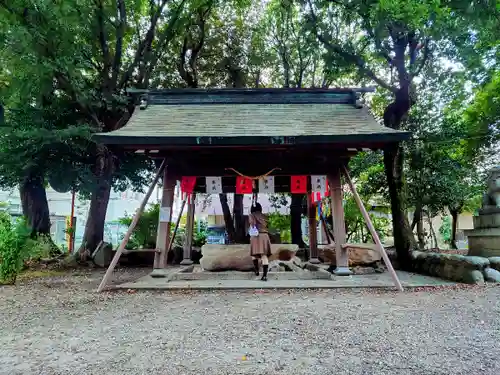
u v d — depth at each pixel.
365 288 7.21
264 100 9.76
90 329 4.47
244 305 5.76
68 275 10.53
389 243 20.45
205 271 9.55
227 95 9.80
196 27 15.75
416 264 9.98
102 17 12.09
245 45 16.55
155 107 9.59
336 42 12.02
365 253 10.38
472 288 6.98
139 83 13.94
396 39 10.54
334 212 8.71
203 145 7.62
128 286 7.41
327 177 8.83
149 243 15.27
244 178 8.70
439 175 14.09
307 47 14.34
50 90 11.59
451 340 3.85
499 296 6.17
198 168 8.81
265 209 17.34
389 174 11.26
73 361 3.38
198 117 8.88
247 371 3.08
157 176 8.48
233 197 16.73
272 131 7.86
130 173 14.96
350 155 8.63
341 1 11.23
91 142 12.12
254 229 8.36
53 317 5.14
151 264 13.64
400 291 6.89
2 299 6.60
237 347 3.70
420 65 10.88
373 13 8.67
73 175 12.65
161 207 8.73
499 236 9.02
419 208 15.28
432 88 13.16
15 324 4.79
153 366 3.21
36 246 11.13
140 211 8.04
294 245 10.44
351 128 8.02
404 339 3.90
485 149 14.95
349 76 16.55
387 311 5.21
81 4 10.76
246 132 7.80
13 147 11.30
